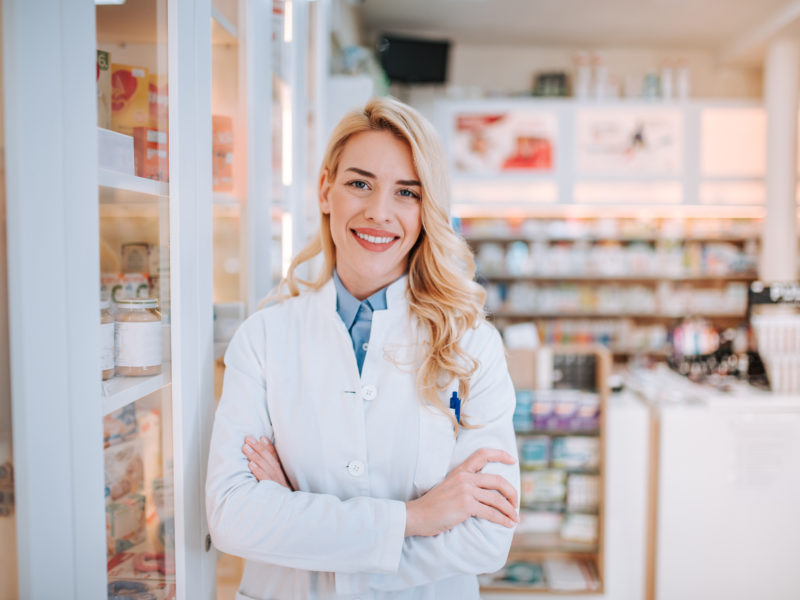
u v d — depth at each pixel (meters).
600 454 2.94
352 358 1.20
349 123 1.19
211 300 1.30
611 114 5.45
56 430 0.82
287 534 1.04
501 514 1.12
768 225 5.38
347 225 1.19
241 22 1.54
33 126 0.77
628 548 2.98
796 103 5.29
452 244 1.22
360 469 1.16
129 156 1.03
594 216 6.06
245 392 1.19
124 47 1.08
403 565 1.08
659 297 6.01
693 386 3.29
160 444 1.18
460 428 1.22
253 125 1.58
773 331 3.12
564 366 3.05
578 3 5.18
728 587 2.94
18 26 0.75
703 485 2.92
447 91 6.01
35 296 0.78
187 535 1.19
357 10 5.37
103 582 0.93
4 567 0.76
